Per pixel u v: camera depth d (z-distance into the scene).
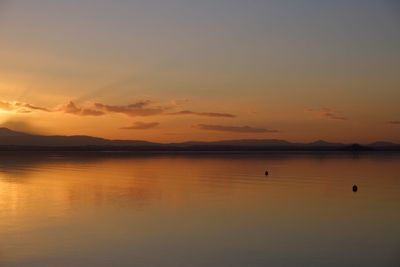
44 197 26.16
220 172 49.88
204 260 13.04
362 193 28.88
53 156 125.06
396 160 90.62
